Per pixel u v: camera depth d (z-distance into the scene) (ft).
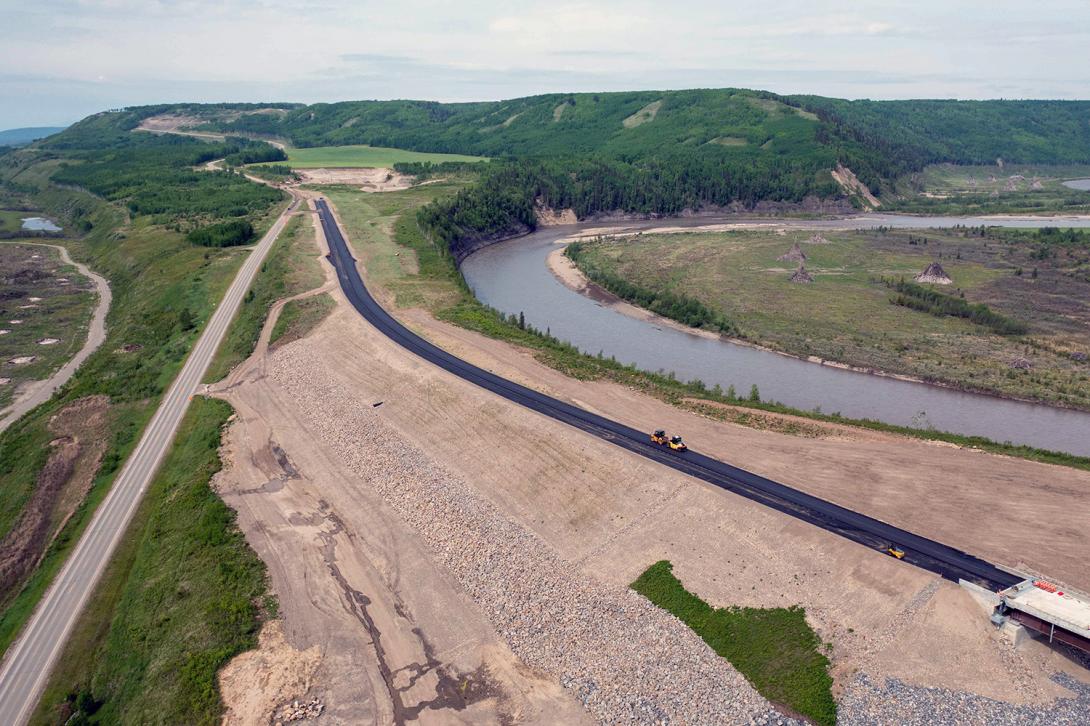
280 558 225.56
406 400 318.45
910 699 157.79
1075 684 158.61
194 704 170.09
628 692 168.45
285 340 406.41
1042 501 219.61
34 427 322.34
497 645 187.93
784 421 280.72
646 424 281.13
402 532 238.07
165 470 291.79
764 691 164.45
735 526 214.69
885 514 216.95
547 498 240.73
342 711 168.86
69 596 221.25
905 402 351.05
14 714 179.93
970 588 180.45
